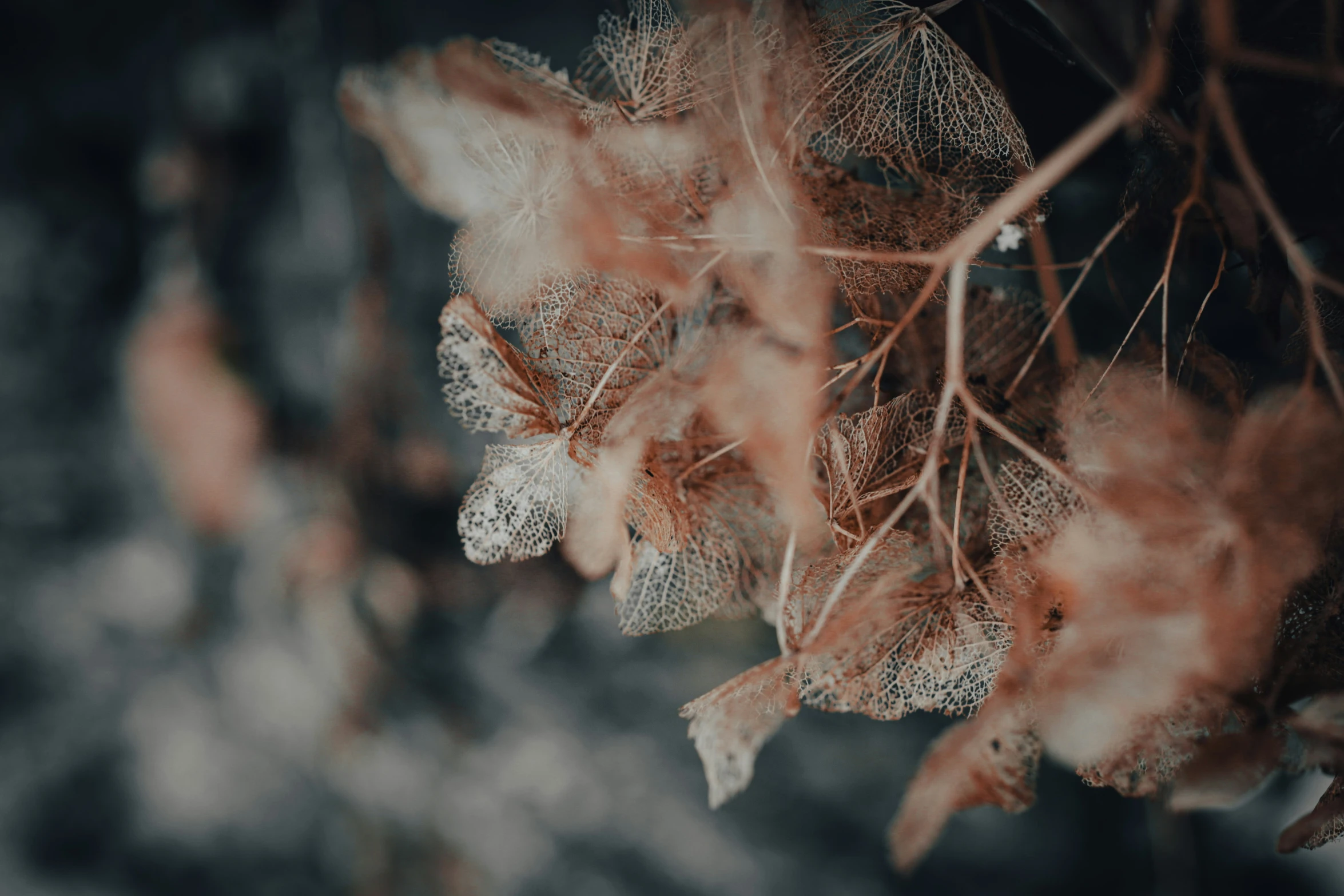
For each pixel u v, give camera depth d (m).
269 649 0.60
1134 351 0.19
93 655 0.65
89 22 0.72
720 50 0.19
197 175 0.67
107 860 0.57
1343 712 0.18
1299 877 0.33
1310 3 0.19
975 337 0.20
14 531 0.69
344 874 0.54
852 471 0.19
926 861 0.42
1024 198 0.17
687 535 0.19
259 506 0.64
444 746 0.54
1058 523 0.18
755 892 0.45
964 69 0.19
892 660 0.18
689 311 0.19
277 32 0.64
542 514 0.19
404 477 0.59
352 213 0.61
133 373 0.68
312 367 0.64
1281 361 0.20
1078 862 0.39
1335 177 0.19
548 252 0.19
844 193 0.19
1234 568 0.17
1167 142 0.20
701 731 0.19
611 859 0.48
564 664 0.54
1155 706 0.17
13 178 0.74
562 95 0.19
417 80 0.20
